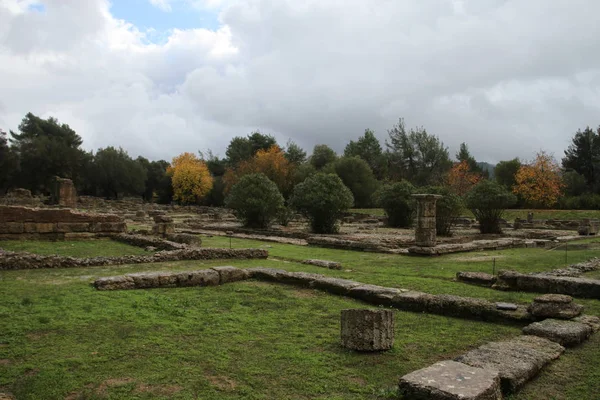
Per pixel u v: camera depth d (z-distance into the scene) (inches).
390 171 2783.0
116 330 239.3
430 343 233.1
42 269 445.4
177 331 242.1
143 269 462.3
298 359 204.8
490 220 1023.6
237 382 178.4
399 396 162.6
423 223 668.7
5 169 2263.8
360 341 216.5
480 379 160.6
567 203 2001.7
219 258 559.2
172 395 164.6
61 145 2628.0
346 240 753.6
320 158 2888.8
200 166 2898.6
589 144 2493.8
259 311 294.5
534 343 216.4
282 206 1137.4
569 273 445.7
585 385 179.8
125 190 3139.8
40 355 200.7
